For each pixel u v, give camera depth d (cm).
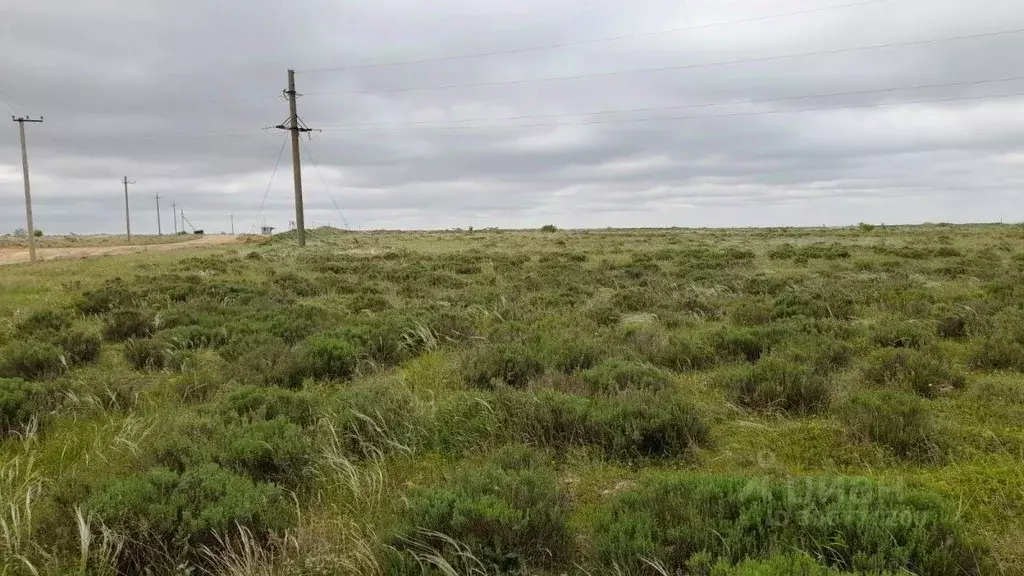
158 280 1989
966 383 729
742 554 362
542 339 941
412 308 1312
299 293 1734
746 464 534
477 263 2606
